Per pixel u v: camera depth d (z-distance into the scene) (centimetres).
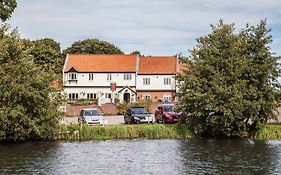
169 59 10475
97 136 4719
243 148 4031
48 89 4516
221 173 2936
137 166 3172
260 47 4928
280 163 3262
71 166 3162
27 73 4469
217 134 4897
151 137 4822
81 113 5419
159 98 10131
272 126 4934
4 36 4616
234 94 4659
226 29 4984
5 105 4291
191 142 4469
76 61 10512
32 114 4416
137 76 10238
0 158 3481
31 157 3528
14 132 4350
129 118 5509
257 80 4841
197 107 4788
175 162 3319
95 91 10288
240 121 4756
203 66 4875
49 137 4597
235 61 4822
